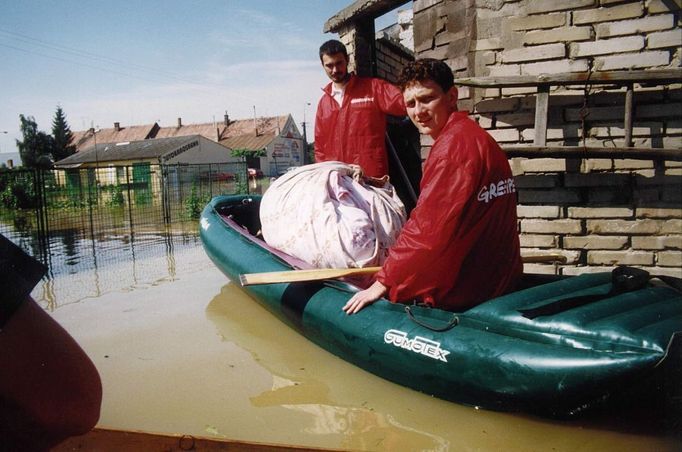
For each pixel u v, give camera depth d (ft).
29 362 2.31
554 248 13.08
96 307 14.87
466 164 8.27
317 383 9.46
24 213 44.27
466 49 13.65
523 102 13.15
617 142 12.41
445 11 14.05
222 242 15.80
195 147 110.93
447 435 7.45
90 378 2.61
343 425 7.84
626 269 8.71
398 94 14.93
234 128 161.79
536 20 12.80
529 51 12.92
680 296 8.25
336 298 10.44
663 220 12.12
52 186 43.88
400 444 7.23
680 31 11.64
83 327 13.05
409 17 27.35
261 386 9.38
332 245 11.49
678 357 6.46
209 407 8.55
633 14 11.98
